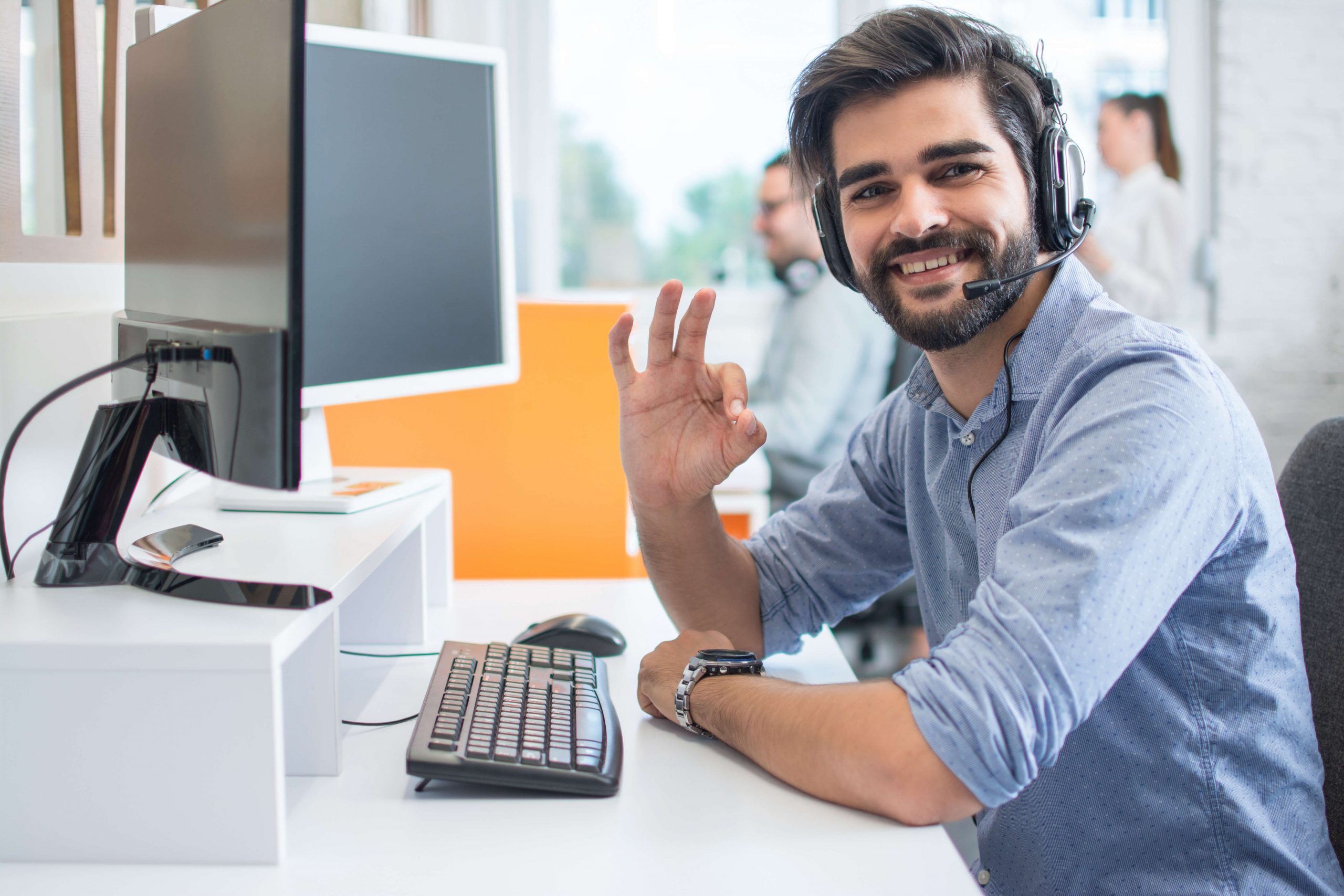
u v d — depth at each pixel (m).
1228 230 3.23
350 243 1.12
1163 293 3.21
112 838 0.66
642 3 3.29
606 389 1.56
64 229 1.09
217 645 0.65
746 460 1.00
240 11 0.71
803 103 0.97
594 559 1.58
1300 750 0.84
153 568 0.79
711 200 3.40
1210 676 0.83
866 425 1.17
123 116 1.16
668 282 0.99
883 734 0.71
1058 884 0.86
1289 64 3.20
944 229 0.89
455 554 1.58
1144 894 0.84
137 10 1.03
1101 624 0.71
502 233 1.30
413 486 1.17
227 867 0.66
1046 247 0.95
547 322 1.54
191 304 0.80
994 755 0.69
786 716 0.77
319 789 0.77
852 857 0.67
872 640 2.56
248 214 0.70
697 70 3.34
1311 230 3.25
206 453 0.74
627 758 0.83
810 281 2.96
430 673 1.03
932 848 0.68
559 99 3.32
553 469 1.57
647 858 0.67
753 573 1.11
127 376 0.88
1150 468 0.74
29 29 1.07
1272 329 3.28
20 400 0.90
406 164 1.18
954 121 0.88
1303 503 0.97
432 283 1.21
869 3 3.29
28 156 1.10
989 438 0.95
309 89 1.08
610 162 3.36
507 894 0.62
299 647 0.78
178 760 0.66
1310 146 3.22
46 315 0.94
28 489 0.91
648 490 1.04
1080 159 0.96
